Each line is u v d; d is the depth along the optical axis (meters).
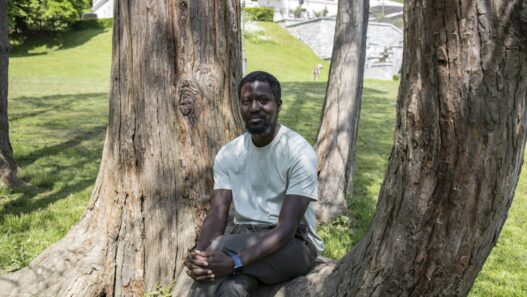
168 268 3.38
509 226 6.79
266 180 2.78
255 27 38.47
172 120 3.34
